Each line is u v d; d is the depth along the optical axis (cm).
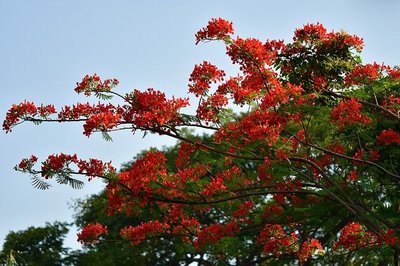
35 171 1085
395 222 1173
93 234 1355
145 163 1191
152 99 1111
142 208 1174
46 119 1133
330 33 1317
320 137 1343
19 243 3650
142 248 3238
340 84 1322
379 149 1268
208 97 1147
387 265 1866
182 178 1195
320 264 1994
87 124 1074
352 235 1364
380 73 1243
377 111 1314
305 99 1109
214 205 1377
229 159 1318
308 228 1430
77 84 1128
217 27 1134
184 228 1355
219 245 1379
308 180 1255
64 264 3625
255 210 1388
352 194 1227
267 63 1180
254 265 2647
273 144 1122
